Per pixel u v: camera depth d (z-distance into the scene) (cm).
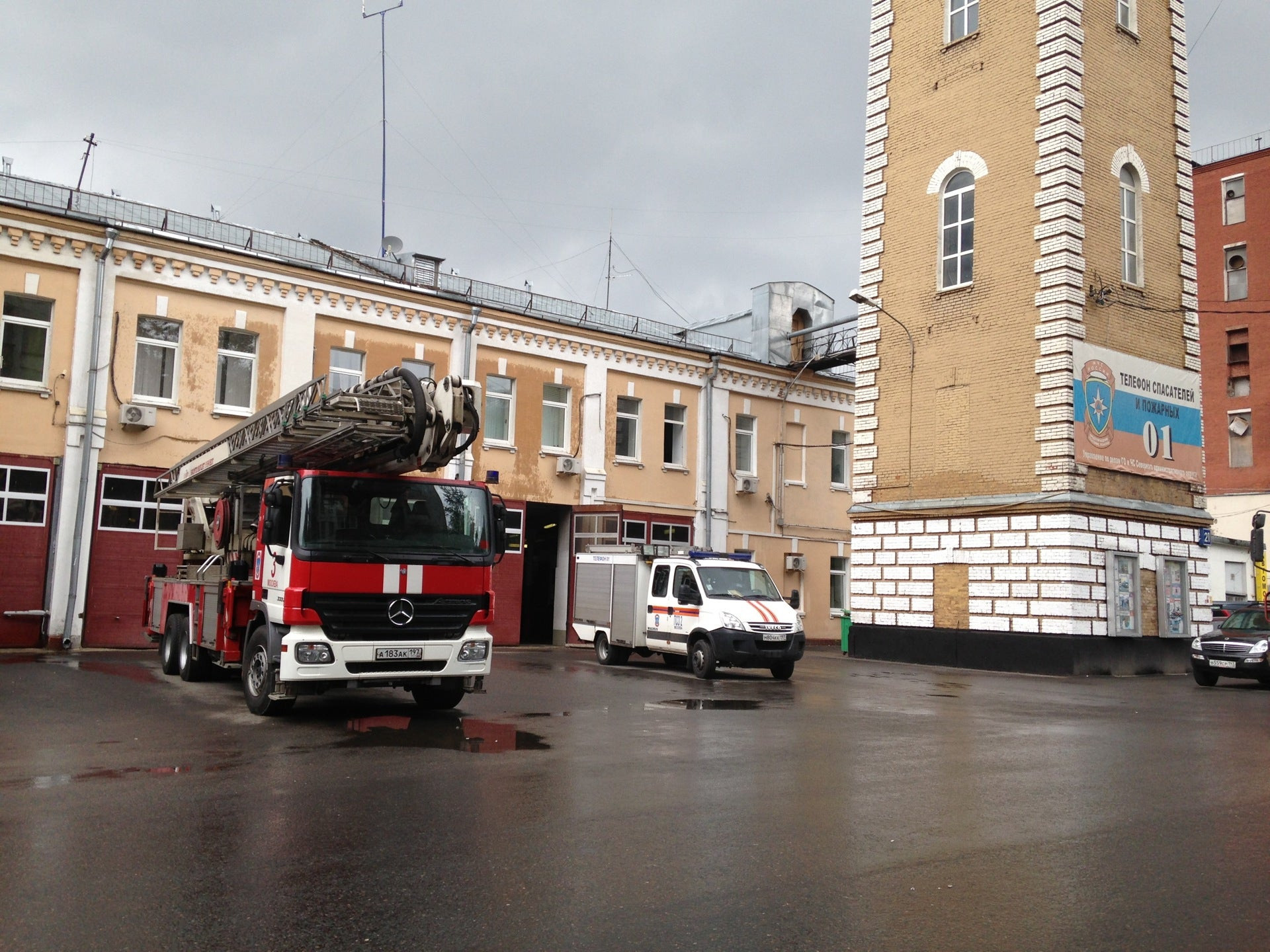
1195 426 2609
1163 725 1297
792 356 3675
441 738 1049
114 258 2305
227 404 2480
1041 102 2414
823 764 943
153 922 492
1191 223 2670
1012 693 1733
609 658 2183
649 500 3195
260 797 760
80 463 2231
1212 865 613
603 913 511
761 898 539
